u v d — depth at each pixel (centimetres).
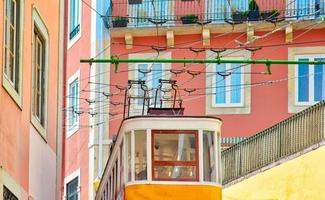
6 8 2475
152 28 5425
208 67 5425
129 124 3394
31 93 2733
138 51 5450
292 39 5369
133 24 5444
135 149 3378
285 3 5409
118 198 3509
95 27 5481
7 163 2466
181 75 5425
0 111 2370
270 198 4088
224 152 4456
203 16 5438
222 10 5441
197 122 3378
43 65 2911
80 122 5506
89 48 5497
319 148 3922
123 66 5450
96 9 5494
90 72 5491
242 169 4338
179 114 3444
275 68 5388
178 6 5469
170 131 3375
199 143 3362
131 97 3522
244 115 5359
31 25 2722
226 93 5400
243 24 5403
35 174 2778
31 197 2731
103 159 5347
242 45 4669
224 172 4450
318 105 3941
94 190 5159
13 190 2522
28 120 2688
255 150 4278
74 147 5531
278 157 4144
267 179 4150
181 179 3356
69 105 5584
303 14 5375
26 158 2672
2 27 2380
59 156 3038
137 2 5488
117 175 3550
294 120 4075
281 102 5356
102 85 5450
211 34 5438
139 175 3366
